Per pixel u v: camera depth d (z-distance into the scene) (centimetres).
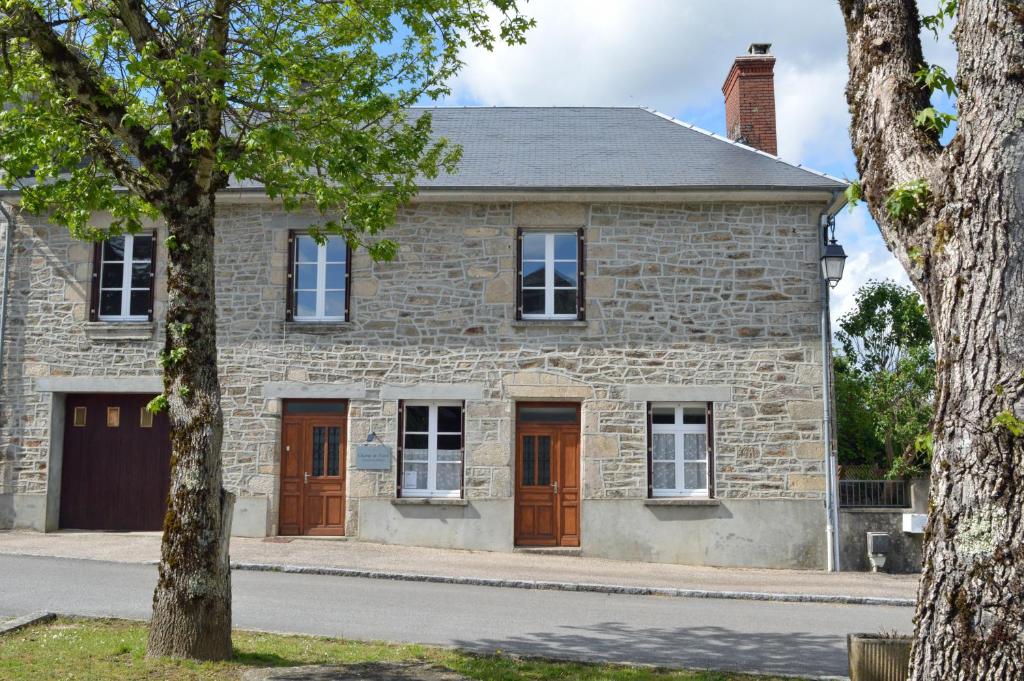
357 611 922
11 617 800
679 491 1392
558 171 1459
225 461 1402
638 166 1484
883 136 454
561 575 1193
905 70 463
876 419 1638
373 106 812
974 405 378
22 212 1467
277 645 725
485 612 947
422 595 1032
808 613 1028
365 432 1398
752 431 1376
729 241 1409
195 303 673
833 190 1366
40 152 755
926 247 416
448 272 1419
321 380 1409
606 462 1379
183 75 668
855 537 1358
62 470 1460
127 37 700
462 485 1387
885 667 573
